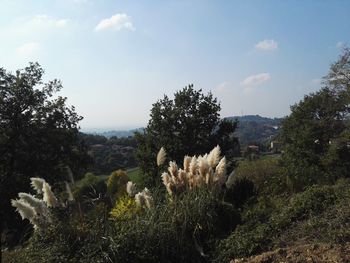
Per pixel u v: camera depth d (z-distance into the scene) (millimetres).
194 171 9984
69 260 7062
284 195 10578
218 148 10367
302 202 8094
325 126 34438
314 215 7586
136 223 7945
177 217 8141
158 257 7512
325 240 6441
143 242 7590
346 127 34500
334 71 36250
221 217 8656
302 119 35875
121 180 17125
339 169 30625
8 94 26406
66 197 9117
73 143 27672
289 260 6012
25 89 26516
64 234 7617
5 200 23172
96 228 7797
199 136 23781
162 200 9258
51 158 26172
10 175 24797
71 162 26922
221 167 9875
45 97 27641
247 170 24359
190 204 8570
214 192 9602
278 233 7309
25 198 8016
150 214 8266
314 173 16188
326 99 35562
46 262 7129
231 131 24375
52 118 26969
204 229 8234
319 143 33625
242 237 7465
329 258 5762
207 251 7871
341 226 6645
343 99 35094
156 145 23453
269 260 6219
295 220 7699
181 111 23656
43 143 26281
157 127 23844
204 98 24203
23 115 26281
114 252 7238
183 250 7750
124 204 9750
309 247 6258
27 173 25062
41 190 8617
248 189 10680
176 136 23719
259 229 7562
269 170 23766
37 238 7742
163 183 10086
